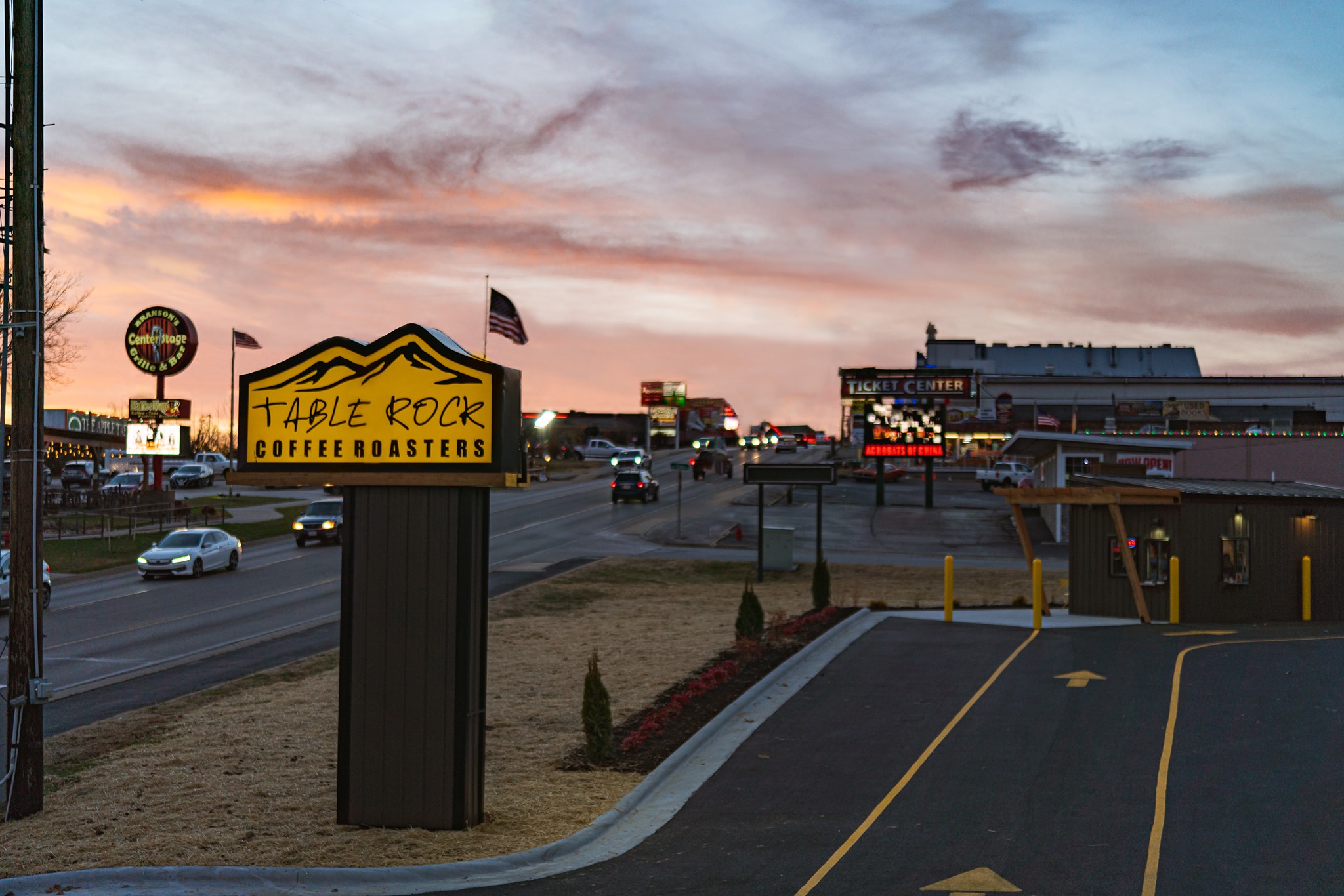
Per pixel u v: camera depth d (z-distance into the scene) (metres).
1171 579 23.02
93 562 37.84
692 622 24.80
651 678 18.08
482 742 10.98
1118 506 23.30
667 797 11.57
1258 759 12.06
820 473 34.16
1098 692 15.54
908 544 46.47
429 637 10.73
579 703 16.45
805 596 31.27
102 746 14.41
